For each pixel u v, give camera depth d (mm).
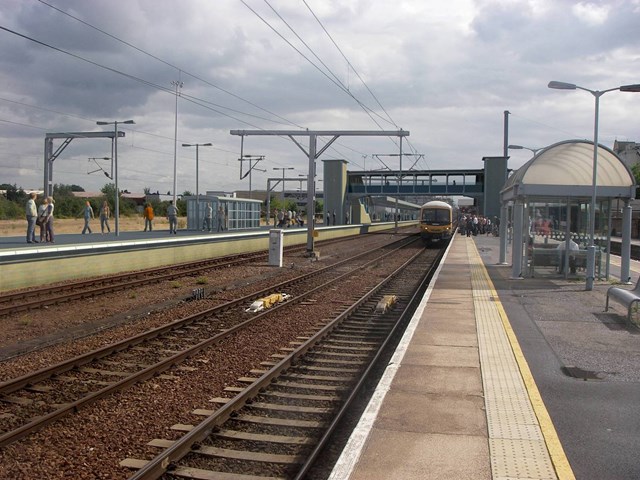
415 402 6762
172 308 14281
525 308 13242
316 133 28375
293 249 36156
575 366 8461
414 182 79062
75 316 12984
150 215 38562
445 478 4867
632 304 12016
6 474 5340
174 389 7938
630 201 18125
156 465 5336
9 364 9039
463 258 28000
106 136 34688
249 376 8594
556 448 5480
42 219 24516
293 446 6223
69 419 6719
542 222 18922
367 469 5031
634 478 4953
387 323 13094
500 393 7109
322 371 9141
